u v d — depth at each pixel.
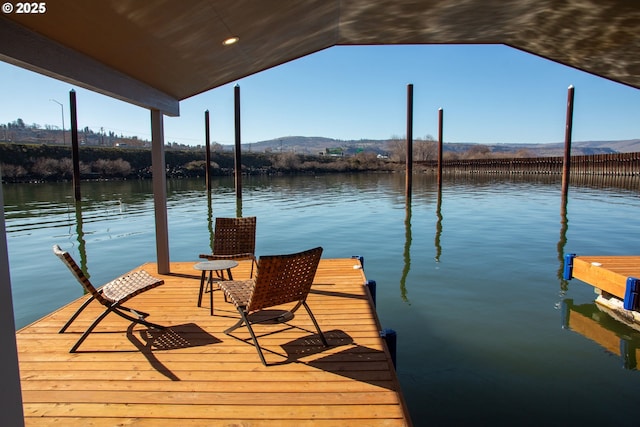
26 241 9.81
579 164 35.84
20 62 2.36
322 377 2.67
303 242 9.56
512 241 9.30
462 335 4.32
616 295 4.89
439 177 19.06
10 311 1.76
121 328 3.56
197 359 2.95
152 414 2.29
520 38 4.82
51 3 2.14
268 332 3.42
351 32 4.96
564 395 3.18
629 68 5.04
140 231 11.13
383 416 2.25
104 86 3.45
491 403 3.08
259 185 30.52
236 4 3.20
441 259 7.72
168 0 2.67
